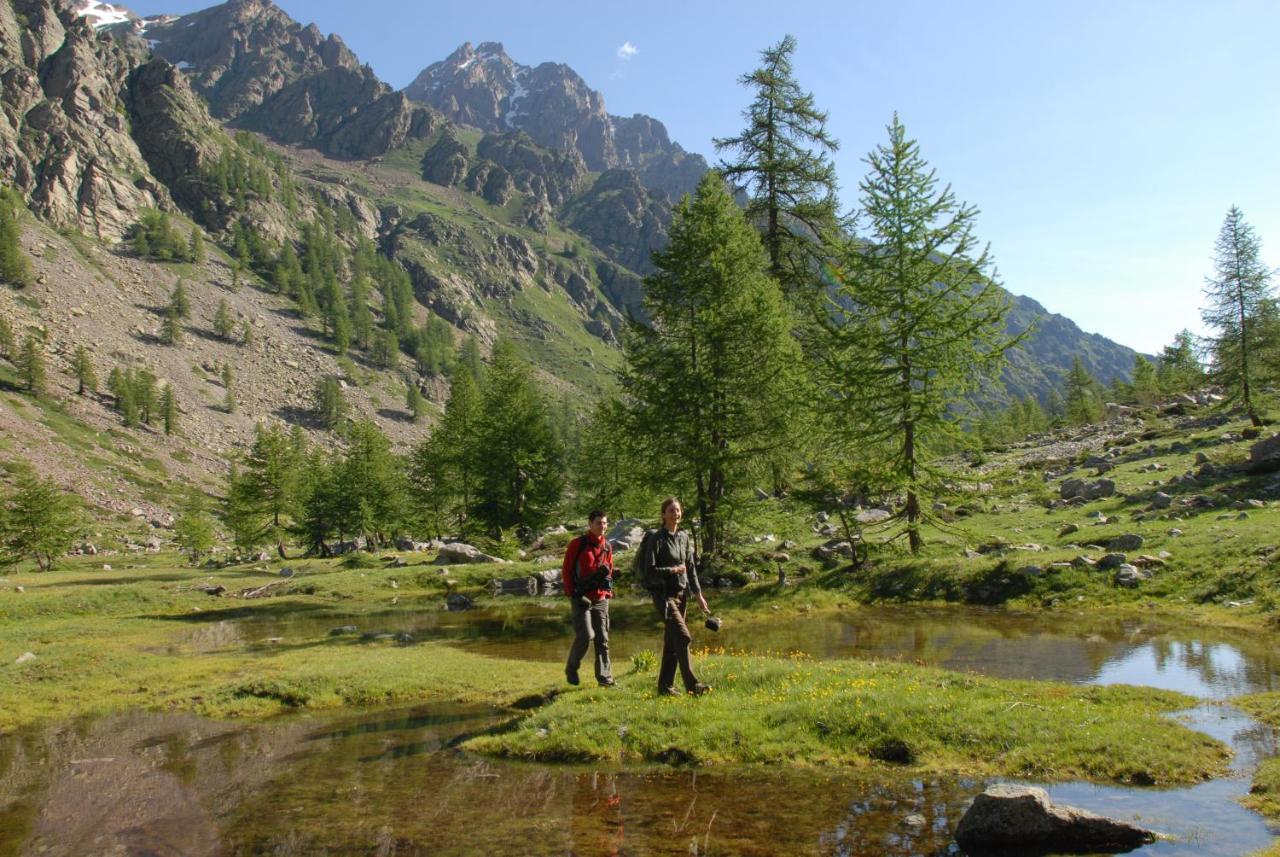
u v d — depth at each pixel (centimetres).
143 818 665
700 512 2534
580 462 6009
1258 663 1145
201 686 1334
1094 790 631
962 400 2336
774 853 522
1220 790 618
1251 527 1898
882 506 3388
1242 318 4403
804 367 2509
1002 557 2100
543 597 2934
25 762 906
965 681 1002
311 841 578
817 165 3372
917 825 571
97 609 2814
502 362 4991
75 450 11512
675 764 748
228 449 14100
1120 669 1162
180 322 18162
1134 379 9988
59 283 16962
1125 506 2700
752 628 1848
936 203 2292
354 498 6738
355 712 1123
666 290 2588
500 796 669
